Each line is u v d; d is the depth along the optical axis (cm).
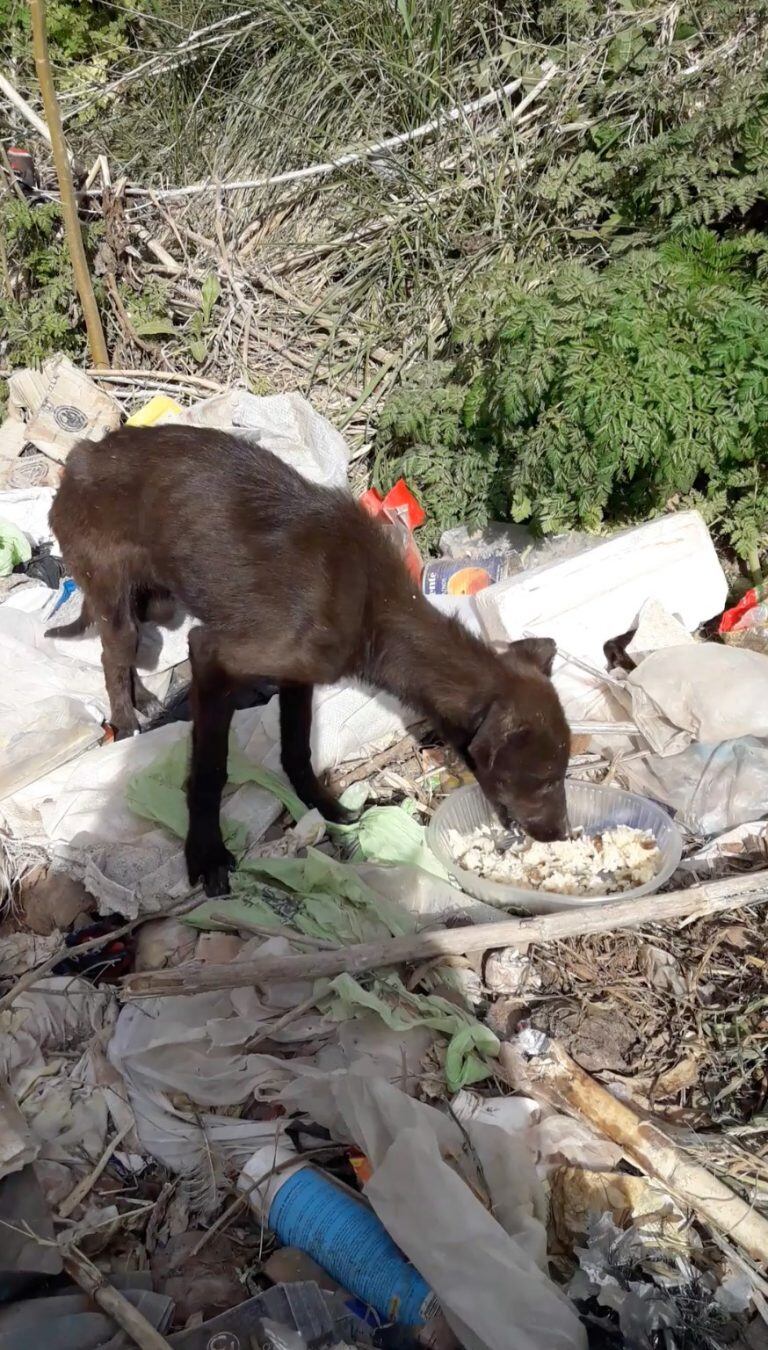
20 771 94
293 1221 64
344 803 99
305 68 158
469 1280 58
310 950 78
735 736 97
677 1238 64
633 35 144
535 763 83
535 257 140
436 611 88
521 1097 71
